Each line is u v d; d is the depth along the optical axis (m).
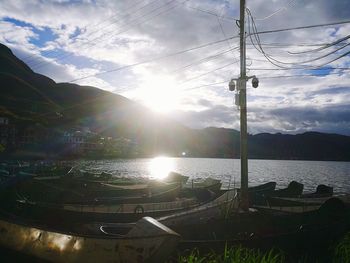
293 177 82.56
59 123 159.88
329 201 17.48
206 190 26.34
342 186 60.16
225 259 8.85
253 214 17.36
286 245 13.22
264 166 151.38
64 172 45.12
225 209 18.95
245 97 20.52
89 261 10.30
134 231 10.60
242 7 20.75
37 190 22.81
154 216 18.64
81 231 13.96
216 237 14.49
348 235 11.30
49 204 18.95
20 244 12.02
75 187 26.59
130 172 91.38
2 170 44.03
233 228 15.12
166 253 9.90
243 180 20.20
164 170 106.94
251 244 12.44
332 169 128.75
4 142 114.75
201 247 11.73
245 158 20.28
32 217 17.59
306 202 25.17
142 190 26.75
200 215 18.08
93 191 24.64
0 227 12.88
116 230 13.27
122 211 20.72
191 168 125.25
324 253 14.01
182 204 23.12
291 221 16.20
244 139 20.41
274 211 20.03
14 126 120.88
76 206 19.52
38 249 11.46
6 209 18.30
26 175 36.50
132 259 9.88
